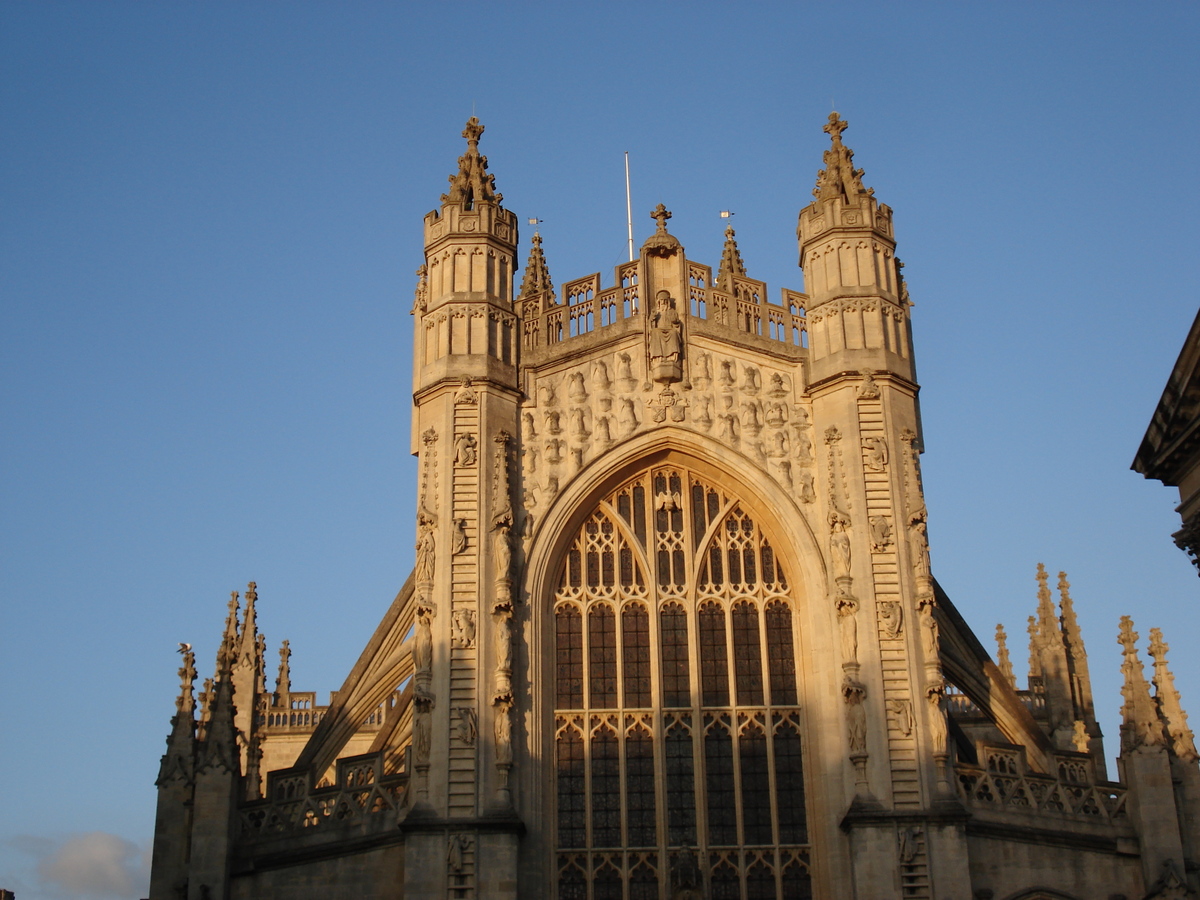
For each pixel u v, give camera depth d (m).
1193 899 51.19
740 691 54.41
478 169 60.25
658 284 59.28
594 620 55.16
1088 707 71.88
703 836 52.41
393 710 59.31
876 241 59.00
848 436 55.72
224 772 51.06
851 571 54.03
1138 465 43.97
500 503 54.44
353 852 50.75
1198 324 39.44
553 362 57.56
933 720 51.75
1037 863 51.66
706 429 56.84
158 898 50.94
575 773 53.19
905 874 49.56
